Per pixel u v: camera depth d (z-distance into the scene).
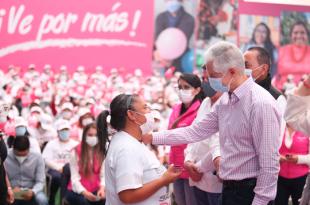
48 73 19.75
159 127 8.42
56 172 8.94
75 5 21.06
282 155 5.77
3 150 5.64
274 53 22.56
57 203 8.91
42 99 16.31
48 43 20.86
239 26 22.28
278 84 22.50
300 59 22.70
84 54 21.14
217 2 22.14
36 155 8.02
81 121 10.36
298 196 5.79
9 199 6.18
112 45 21.36
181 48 21.92
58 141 9.19
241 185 4.06
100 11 21.27
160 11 21.77
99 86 18.72
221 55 4.00
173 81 18.00
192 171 5.37
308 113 4.00
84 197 7.81
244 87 4.01
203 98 5.99
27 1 20.69
